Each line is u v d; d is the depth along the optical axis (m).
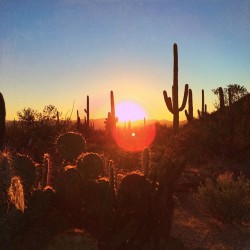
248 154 18.55
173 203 6.26
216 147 19.53
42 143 14.89
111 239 5.75
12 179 5.36
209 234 7.82
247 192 9.89
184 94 26.80
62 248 4.63
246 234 8.02
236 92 28.16
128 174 6.18
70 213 5.84
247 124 20.73
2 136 6.64
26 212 5.53
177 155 15.41
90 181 6.10
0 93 6.59
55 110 28.69
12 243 5.18
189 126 24.84
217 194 9.26
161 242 5.83
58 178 5.98
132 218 5.86
